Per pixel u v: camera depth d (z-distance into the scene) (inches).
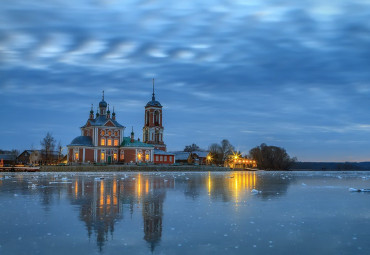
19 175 3563.0
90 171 5162.4
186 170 6092.5
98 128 6186.0
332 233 810.8
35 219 949.2
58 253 659.4
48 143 6427.2
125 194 1552.7
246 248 694.5
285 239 757.9
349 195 1579.7
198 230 830.5
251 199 1393.9
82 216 992.9
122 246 702.5
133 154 6264.8
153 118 7214.6
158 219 954.1
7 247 693.9
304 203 1278.3
